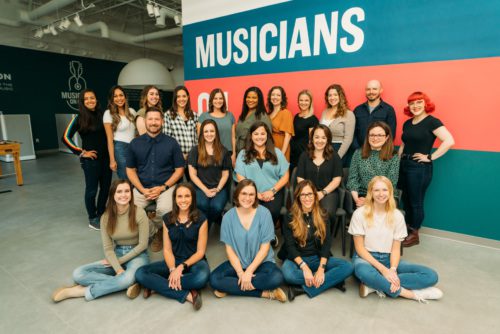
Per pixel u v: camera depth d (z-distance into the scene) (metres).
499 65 2.76
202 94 4.67
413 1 3.02
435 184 3.21
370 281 2.12
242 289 2.14
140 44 10.00
